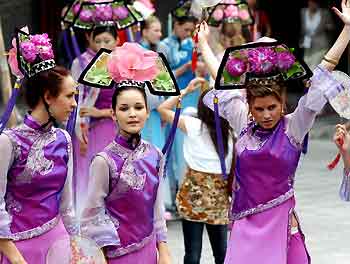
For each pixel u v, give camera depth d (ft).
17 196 17.76
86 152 29.81
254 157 19.80
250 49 19.81
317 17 63.87
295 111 19.69
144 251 18.57
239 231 20.29
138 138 18.61
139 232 18.45
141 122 18.48
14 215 17.74
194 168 25.29
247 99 19.90
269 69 19.70
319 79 19.10
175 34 35.76
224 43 32.27
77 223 19.20
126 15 29.73
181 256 28.89
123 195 18.28
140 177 18.38
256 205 19.99
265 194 19.88
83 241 17.53
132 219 18.38
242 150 20.04
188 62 34.71
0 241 17.30
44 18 57.62
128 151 18.44
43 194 17.89
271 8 70.85
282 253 19.79
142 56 18.61
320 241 30.53
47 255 17.56
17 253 17.37
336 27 64.34
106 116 29.66
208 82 29.32
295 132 19.69
